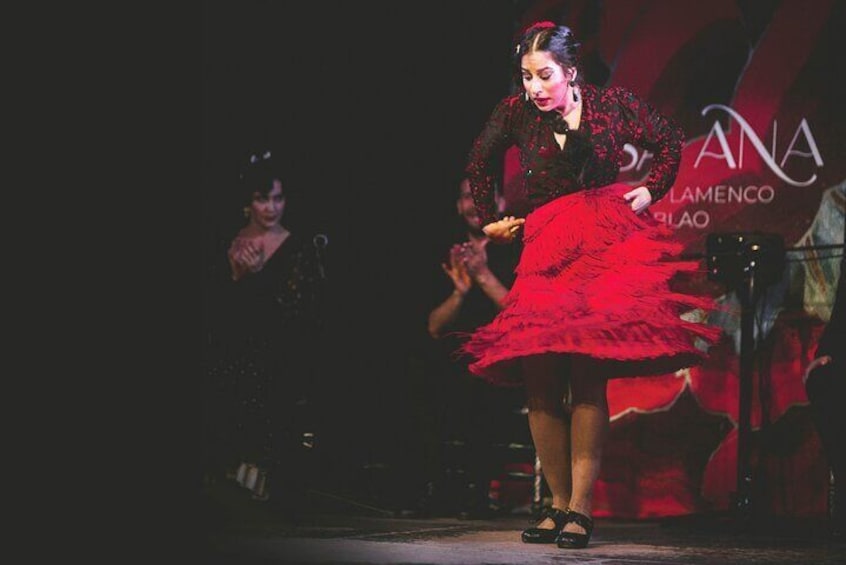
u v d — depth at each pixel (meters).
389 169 6.20
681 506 5.33
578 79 3.78
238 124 6.49
